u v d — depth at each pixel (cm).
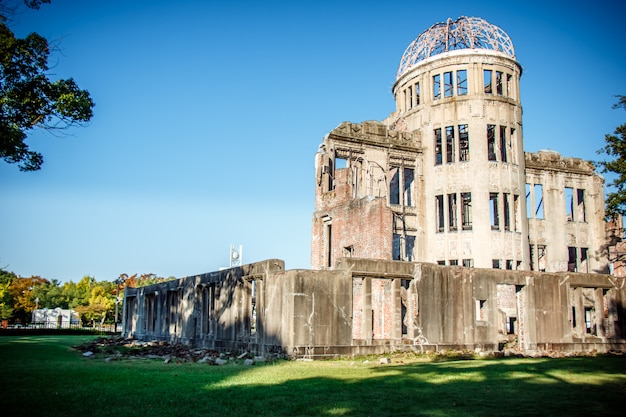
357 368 1753
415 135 4578
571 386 1321
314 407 1027
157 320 3994
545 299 2806
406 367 1766
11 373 1567
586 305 4159
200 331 3152
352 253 3384
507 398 1144
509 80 4628
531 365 1814
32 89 2106
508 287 4100
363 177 4341
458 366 1780
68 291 11681
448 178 4406
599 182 5162
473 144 4384
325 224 3712
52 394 1164
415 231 4441
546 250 4862
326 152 4144
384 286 2789
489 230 4253
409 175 4712
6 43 1991
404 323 2653
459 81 4794
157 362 2042
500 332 3619
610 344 2944
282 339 2242
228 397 1129
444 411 1002
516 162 4481
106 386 1288
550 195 4947
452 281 2592
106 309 9294
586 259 5050
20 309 9269
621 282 3045
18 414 953
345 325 2284
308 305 2220
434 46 4706
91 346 2883
